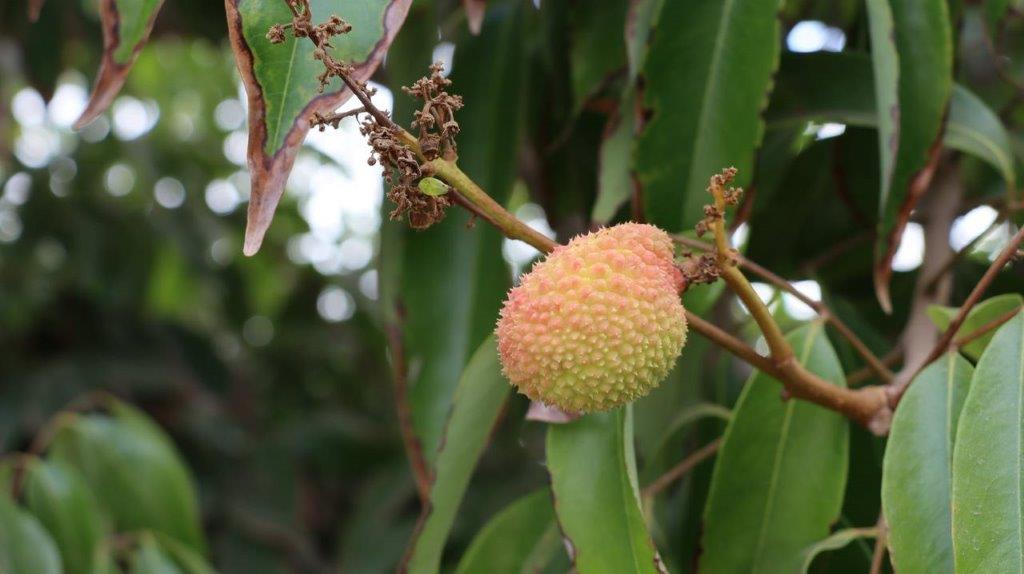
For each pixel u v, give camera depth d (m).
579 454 0.31
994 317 0.34
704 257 0.29
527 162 0.47
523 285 0.28
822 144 0.43
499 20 0.40
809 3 0.43
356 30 0.28
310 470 0.88
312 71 0.28
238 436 0.87
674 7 0.35
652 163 0.34
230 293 0.91
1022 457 0.28
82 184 0.87
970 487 0.28
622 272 0.28
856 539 0.35
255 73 0.28
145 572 0.47
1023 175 0.41
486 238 0.38
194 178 0.92
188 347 0.88
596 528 0.30
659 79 0.34
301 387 0.97
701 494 0.39
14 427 0.77
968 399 0.29
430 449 0.37
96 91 0.29
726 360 0.42
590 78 0.39
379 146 0.27
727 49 0.34
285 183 0.27
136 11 0.30
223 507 0.81
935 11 0.34
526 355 0.28
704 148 0.34
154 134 1.01
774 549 0.33
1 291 0.84
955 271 0.43
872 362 0.34
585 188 0.43
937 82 0.34
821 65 0.37
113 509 0.49
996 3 0.38
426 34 0.40
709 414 0.39
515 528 0.38
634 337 0.28
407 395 0.38
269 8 0.28
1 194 0.87
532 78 0.43
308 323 0.97
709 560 0.33
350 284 0.93
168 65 1.06
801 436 0.34
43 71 0.65
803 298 0.34
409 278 0.38
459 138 0.39
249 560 0.78
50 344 0.86
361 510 0.77
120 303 0.85
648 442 0.39
